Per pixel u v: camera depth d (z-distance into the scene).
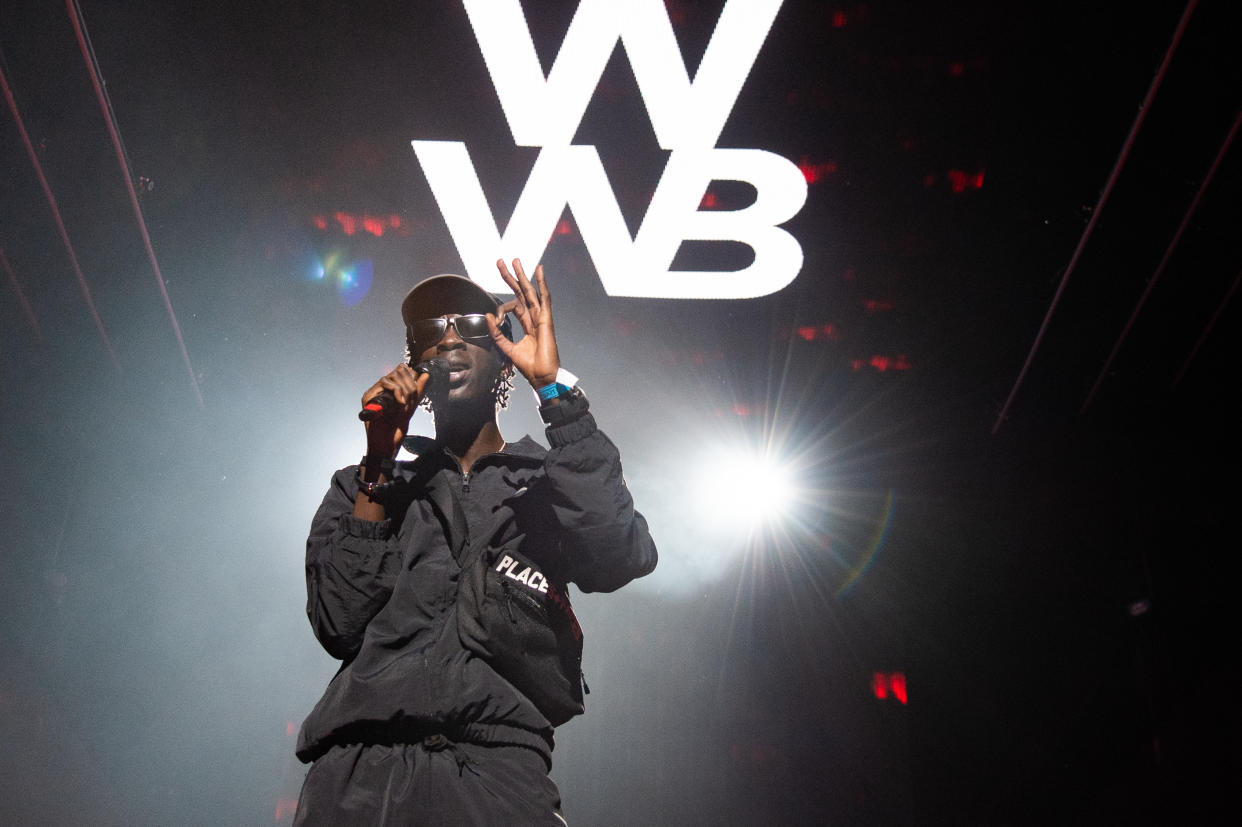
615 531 1.62
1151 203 4.64
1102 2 4.50
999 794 6.72
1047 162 5.32
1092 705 6.68
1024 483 6.60
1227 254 4.76
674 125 5.86
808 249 6.04
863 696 7.01
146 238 4.80
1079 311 5.33
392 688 1.46
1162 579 6.14
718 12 5.80
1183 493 6.17
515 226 5.86
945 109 5.65
